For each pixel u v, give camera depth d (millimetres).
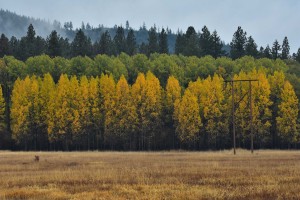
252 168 30656
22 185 22672
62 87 97625
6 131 101750
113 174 27094
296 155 53156
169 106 102062
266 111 96125
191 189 19422
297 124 96312
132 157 51188
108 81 98938
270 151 75062
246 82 97438
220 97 97062
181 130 95812
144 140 100250
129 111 97438
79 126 96000
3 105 99938
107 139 97375
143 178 24438
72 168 33344
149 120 98125
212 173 27062
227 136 98500
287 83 96625
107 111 97562
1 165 37562
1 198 18203
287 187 19766
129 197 17750
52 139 96812
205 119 98438
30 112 99125
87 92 98188
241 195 17984
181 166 33594
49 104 97625
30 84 100000
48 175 27078
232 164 35406
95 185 21953
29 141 102188
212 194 18016
